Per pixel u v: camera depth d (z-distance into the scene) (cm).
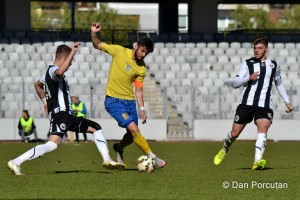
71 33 8419
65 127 2645
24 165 3334
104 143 2686
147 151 2900
